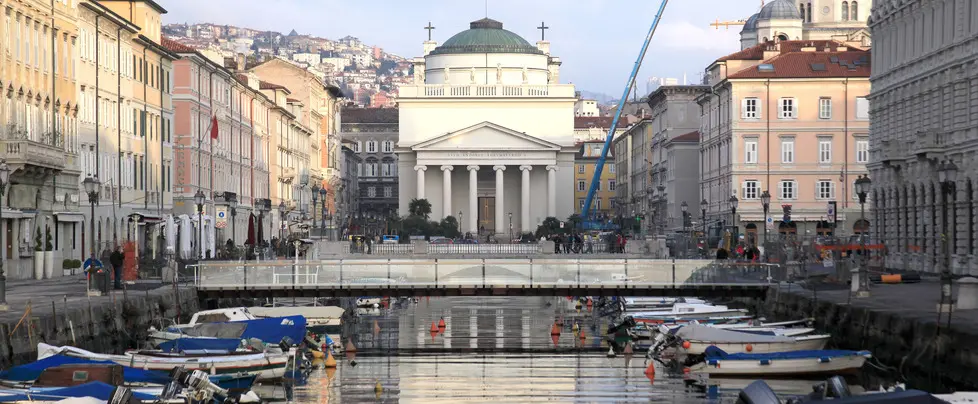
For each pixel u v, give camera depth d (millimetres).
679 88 179375
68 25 80000
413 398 46562
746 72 132500
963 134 75812
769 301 67438
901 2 87188
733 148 132750
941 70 78938
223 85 127625
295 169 176250
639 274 68312
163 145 106000
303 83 187625
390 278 67438
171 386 35656
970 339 40500
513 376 52469
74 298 56188
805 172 132250
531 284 67688
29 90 73000
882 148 90062
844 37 185250
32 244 73812
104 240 86812
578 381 50688
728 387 48094
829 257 80625
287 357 48000
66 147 79500
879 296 58875
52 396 33938
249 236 100500
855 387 45625
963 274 74000
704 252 100750
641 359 58219
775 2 190750
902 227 87375
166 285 66875
